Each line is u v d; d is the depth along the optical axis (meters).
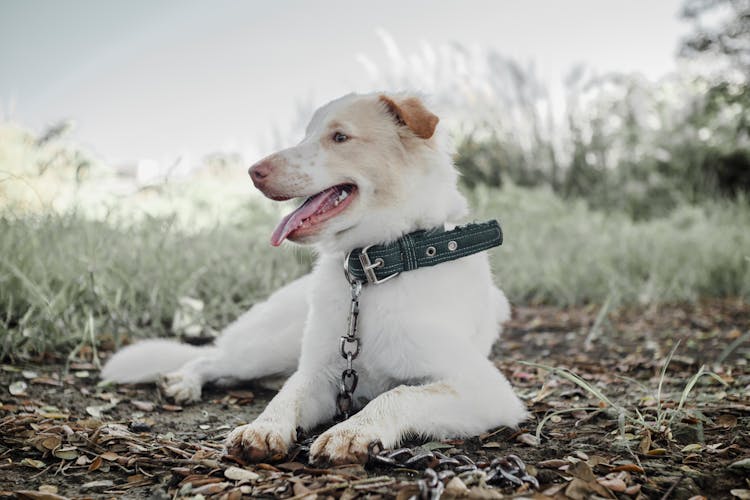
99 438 0.82
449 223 0.93
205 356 1.13
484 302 0.98
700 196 3.62
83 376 1.16
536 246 2.47
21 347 1.25
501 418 0.85
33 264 1.41
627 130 3.88
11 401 1.01
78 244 1.53
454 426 0.82
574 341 1.63
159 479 0.73
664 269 2.33
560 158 3.94
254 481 0.70
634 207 3.66
